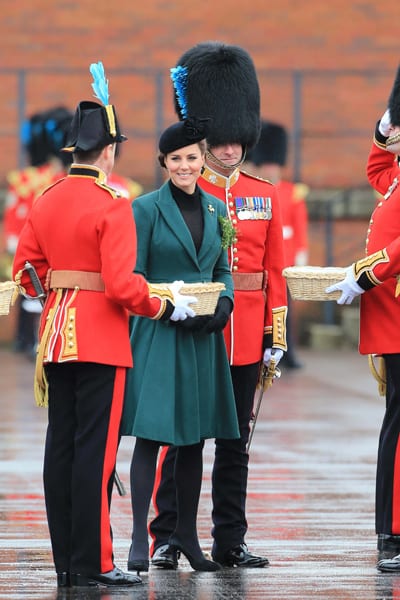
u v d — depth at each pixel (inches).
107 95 792.3
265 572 816.3
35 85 2471.7
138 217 821.2
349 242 2470.5
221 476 854.5
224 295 829.2
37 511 1014.4
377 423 1517.0
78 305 768.3
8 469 1205.7
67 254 772.6
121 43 2509.8
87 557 768.9
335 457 1284.4
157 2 2512.3
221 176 872.9
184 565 848.3
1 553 864.9
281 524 969.5
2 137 2454.5
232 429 826.8
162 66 2513.5
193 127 815.1
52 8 2496.3
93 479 767.1
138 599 740.7
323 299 847.7
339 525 965.2
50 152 2172.7
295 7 2536.9
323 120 2519.7
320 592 760.3
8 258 2188.7
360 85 2522.1
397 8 2546.8
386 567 813.2
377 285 842.8
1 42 2491.4
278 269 879.7
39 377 783.1
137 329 818.8
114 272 753.6
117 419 775.7
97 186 774.5
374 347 863.1
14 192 2174.0
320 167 2518.5
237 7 2527.1
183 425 806.5
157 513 870.4
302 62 2536.9
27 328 2234.3
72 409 783.7
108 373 770.2
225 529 847.1
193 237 824.3
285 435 1423.5
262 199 877.2
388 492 863.1
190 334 810.2
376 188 929.5
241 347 857.5
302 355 2301.9
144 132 2496.3
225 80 899.4
